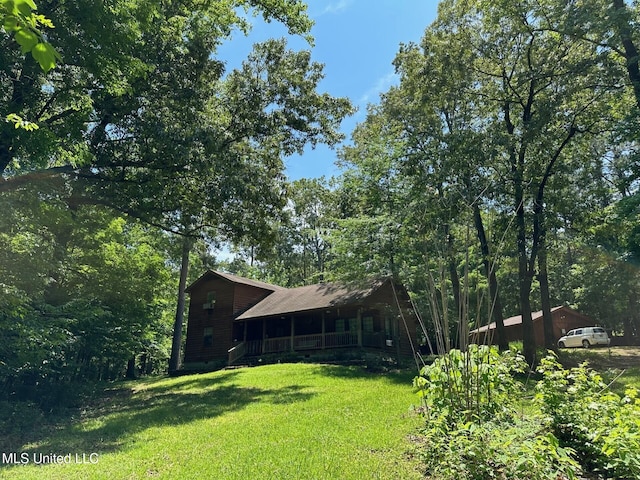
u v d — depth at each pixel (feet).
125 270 58.70
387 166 63.62
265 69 53.01
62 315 43.70
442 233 43.32
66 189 40.86
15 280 34.91
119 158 40.88
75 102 31.78
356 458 19.76
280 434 25.31
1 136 28.48
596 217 57.41
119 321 59.88
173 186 45.62
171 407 39.58
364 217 65.98
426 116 64.39
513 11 54.80
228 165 43.91
